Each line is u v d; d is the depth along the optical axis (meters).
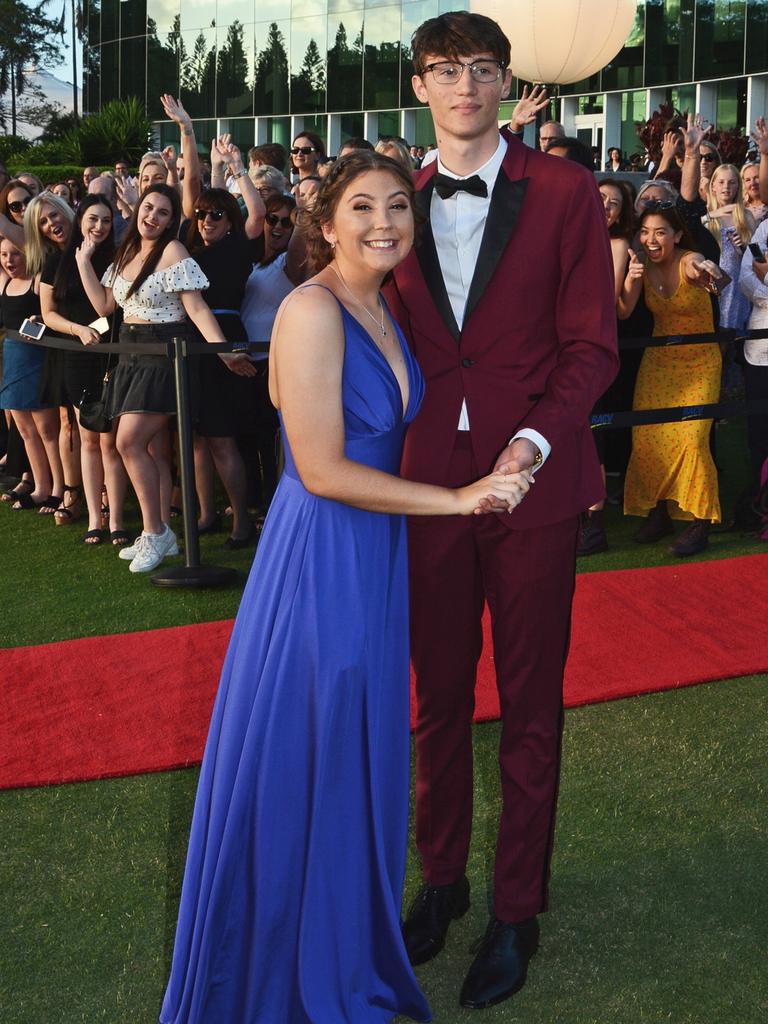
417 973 2.40
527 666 2.30
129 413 4.96
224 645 4.08
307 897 2.02
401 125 26.22
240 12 28.44
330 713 2.00
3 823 2.95
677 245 5.08
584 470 2.30
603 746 3.31
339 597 2.02
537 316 2.20
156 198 4.86
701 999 2.28
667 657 3.87
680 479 5.15
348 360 2.00
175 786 3.13
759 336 5.05
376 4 25.92
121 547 5.48
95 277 5.33
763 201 6.25
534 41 6.76
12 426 6.57
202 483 5.68
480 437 2.23
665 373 5.17
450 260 2.21
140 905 2.62
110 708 3.57
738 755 3.25
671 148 7.51
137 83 31.47
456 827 2.46
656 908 2.58
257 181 6.25
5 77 53.88
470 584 2.33
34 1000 2.32
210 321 4.88
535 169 2.17
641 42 22.55
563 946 2.46
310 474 1.99
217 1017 2.06
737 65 21.05
